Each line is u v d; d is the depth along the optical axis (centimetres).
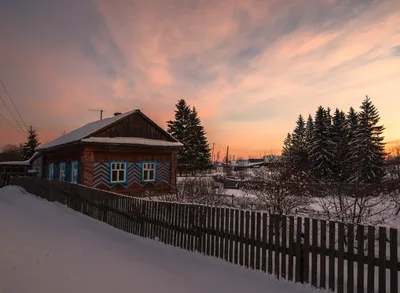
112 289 390
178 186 1638
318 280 429
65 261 490
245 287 417
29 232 673
